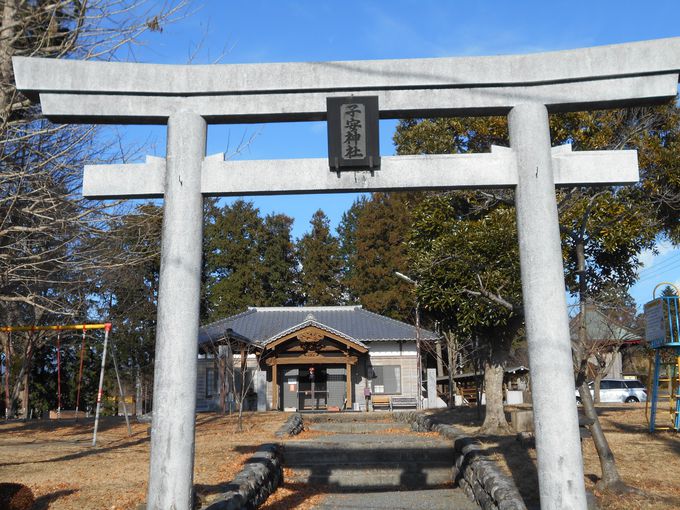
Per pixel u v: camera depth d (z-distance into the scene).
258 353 27.86
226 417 19.62
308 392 28.56
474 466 9.59
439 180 6.64
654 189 12.20
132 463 10.23
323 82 6.73
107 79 6.71
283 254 44.72
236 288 41.34
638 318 13.60
